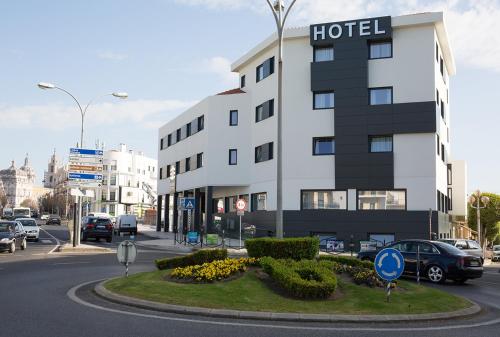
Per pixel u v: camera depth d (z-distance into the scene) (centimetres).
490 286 1744
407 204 3266
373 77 3409
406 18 3331
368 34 3394
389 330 891
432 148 3256
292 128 3578
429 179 3241
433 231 3203
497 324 987
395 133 3319
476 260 1733
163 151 5862
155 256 2609
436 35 3428
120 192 10244
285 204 3534
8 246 2548
